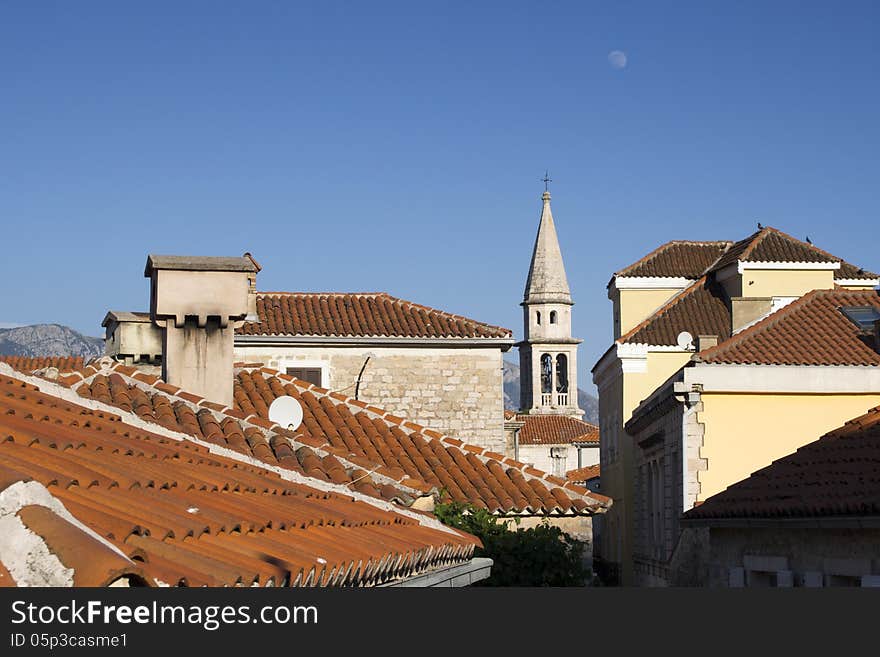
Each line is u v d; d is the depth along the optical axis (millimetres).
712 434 31453
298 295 40094
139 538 7027
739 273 50375
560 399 126188
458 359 37812
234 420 18750
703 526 21719
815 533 17516
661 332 50250
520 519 22891
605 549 55875
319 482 14367
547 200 129750
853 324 33562
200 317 19906
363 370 37156
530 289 127938
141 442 11742
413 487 17844
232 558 7551
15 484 5582
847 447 19797
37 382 13469
